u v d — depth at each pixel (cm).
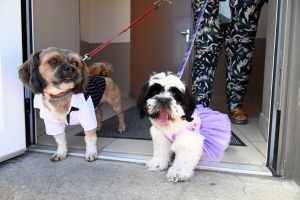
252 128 275
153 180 144
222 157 175
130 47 556
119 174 152
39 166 165
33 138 209
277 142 152
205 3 214
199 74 270
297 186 138
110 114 362
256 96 524
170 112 142
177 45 550
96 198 123
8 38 168
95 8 548
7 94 169
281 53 151
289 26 146
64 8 301
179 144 149
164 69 561
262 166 163
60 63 161
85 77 179
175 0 537
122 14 541
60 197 124
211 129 174
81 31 508
